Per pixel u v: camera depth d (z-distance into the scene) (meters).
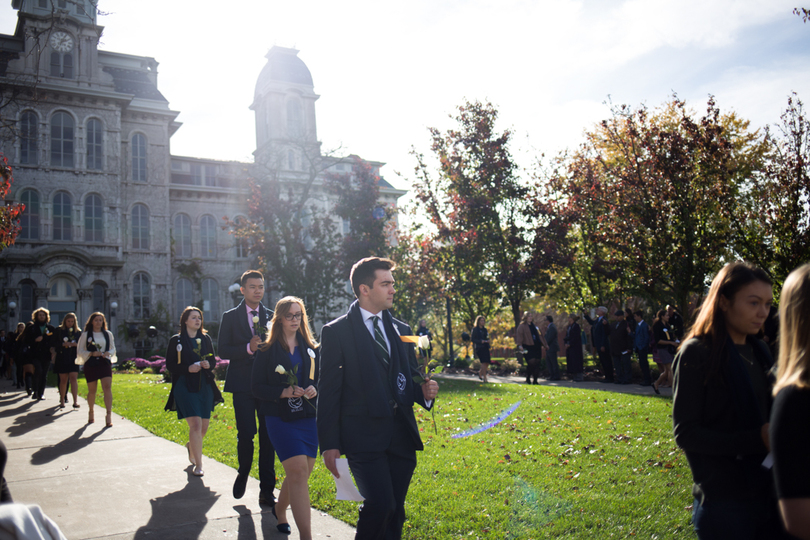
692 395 2.59
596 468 6.44
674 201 19.98
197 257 45.53
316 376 4.88
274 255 30.66
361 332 3.60
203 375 7.11
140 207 42.78
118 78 43.12
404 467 3.58
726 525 2.43
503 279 24.23
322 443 3.44
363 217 31.25
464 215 24.92
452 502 5.36
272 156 47.34
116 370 29.36
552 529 4.63
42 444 8.64
